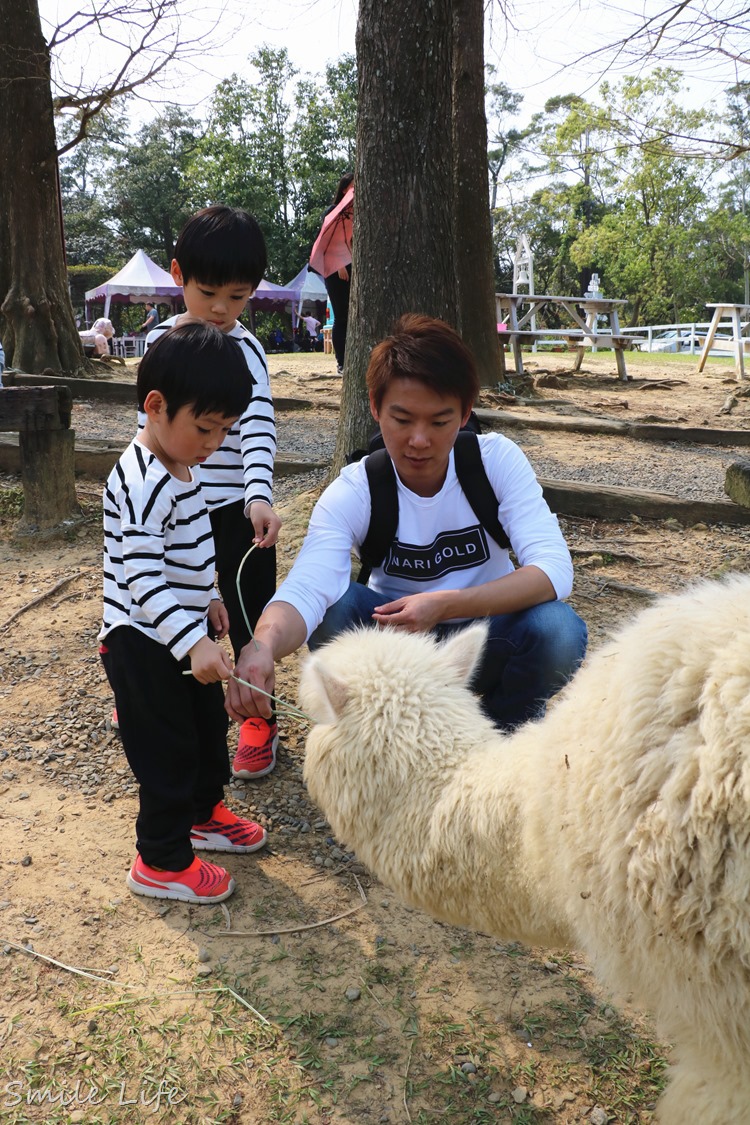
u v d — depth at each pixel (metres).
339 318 9.62
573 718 1.82
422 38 4.97
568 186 41.81
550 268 54.00
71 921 2.64
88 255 50.56
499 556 3.02
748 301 44.56
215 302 3.03
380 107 5.08
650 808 1.57
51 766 3.48
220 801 3.05
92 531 6.16
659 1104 1.82
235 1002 2.38
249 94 41.66
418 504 2.88
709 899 1.48
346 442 5.60
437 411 2.57
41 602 5.04
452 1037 2.30
